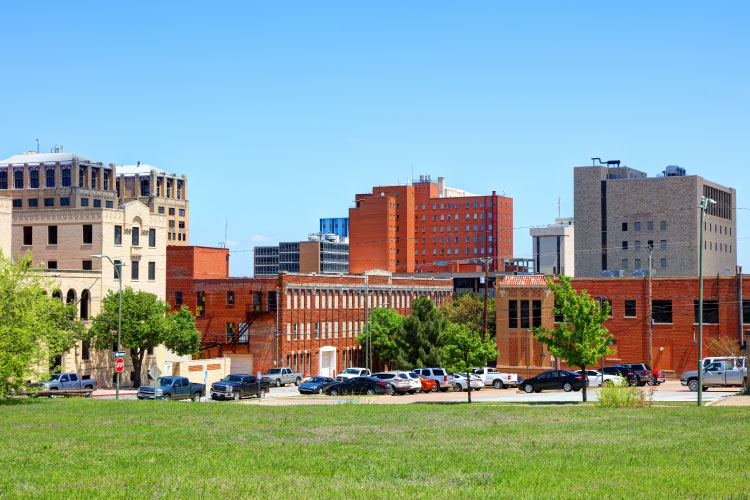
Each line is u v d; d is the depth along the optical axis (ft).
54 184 643.45
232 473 82.28
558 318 315.17
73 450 97.19
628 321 305.73
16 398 179.22
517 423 132.57
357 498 70.28
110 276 292.81
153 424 128.47
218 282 359.05
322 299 376.07
